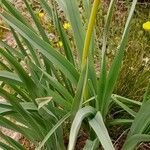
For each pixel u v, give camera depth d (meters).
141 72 0.78
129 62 0.78
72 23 0.61
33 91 0.55
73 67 0.61
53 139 0.63
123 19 0.89
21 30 0.55
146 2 1.01
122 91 0.76
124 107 0.65
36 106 0.55
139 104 0.68
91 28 0.50
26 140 0.79
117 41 0.84
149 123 0.61
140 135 0.55
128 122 0.69
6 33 1.05
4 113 0.60
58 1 0.64
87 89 0.62
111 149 0.48
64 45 0.66
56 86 0.62
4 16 0.54
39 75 0.62
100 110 0.63
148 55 0.83
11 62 0.51
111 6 0.56
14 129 0.61
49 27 0.96
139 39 0.87
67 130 0.73
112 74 0.59
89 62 0.62
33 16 0.62
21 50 0.62
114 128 0.74
